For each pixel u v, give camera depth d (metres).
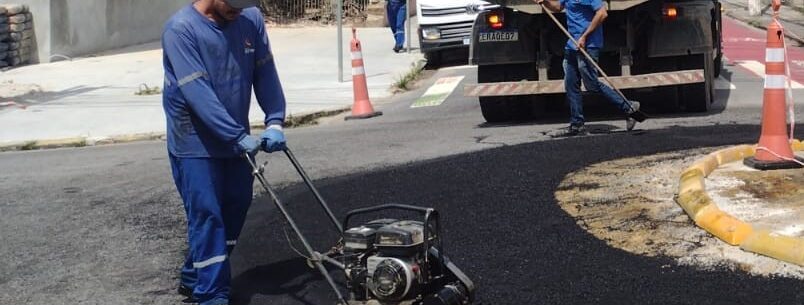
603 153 8.29
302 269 5.87
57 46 20.58
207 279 5.19
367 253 4.62
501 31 10.67
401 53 20.47
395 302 4.50
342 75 16.53
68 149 12.01
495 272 5.55
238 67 5.19
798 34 21.09
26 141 12.41
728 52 18.11
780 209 5.97
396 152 9.38
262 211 7.20
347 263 4.68
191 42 5.04
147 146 11.73
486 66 10.97
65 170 9.91
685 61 10.52
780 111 6.97
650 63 10.62
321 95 15.10
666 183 6.99
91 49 21.89
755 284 5.07
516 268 5.59
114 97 15.74
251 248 6.30
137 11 23.89
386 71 17.81
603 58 10.75
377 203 7.21
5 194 8.66
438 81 16.00
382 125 11.91
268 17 28.45
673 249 5.64
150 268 6.14
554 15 10.32
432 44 18.06
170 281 5.88
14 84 17.22
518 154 8.52
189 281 5.57
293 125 13.02
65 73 18.72
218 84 5.12
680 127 9.60
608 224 6.19
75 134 12.74
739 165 7.18
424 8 18.17
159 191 8.36
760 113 10.48
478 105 13.05
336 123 12.88
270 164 9.21
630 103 9.25
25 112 14.57
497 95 10.50
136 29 23.89
